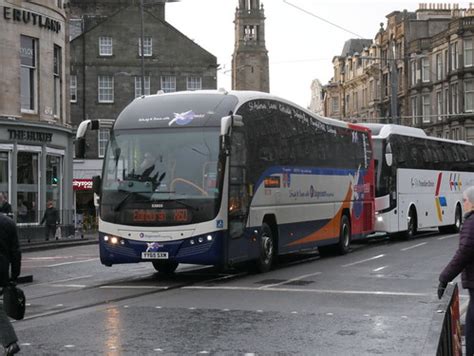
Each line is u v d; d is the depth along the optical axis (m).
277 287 18.42
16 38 41.19
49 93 43.69
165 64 75.25
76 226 55.06
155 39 75.25
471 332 9.93
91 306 15.66
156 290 18.20
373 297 16.59
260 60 130.00
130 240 19.31
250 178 20.75
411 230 36.53
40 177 42.69
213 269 23.77
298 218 24.17
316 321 13.60
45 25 43.22
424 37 92.94
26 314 14.68
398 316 14.11
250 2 130.25
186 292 17.72
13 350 10.43
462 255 9.72
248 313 14.46
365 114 112.00
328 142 27.12
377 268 22.95
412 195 36.53
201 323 13.41
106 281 20.80
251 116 21.09
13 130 40.72
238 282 19.69
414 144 37.22
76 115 73.44
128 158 19.81
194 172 19.23
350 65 121.62
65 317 14.25
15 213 40.34
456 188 43.09
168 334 12.45
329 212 26.84
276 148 22.64
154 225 19.12
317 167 25.88
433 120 90.56
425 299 16.27
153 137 19.77
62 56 45.62
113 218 19.55
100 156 72.00
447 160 41.81
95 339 12.09
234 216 19.67
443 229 42.91
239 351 11.20
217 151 19.27
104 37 74.38
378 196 33.94
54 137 43.97
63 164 45.31
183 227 18.97
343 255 28.12
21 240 40.47
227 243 19.23
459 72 83.62
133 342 11.83
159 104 20.45
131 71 74.62
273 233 22.62
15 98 41.09
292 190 23.73
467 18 83.31
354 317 14.00
